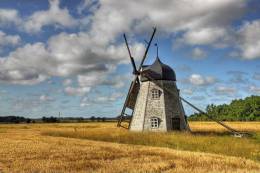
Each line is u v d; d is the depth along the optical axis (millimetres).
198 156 26531
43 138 44656
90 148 31812
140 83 55219
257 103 134500
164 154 27703
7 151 29625
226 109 148000
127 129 56781
